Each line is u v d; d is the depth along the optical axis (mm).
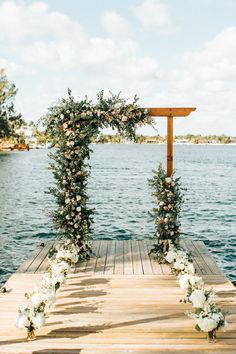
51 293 4859
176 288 6242
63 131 7465
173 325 5035
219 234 15078
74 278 6691
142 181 33875
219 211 19906
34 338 4719
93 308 5527
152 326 5004
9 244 13109
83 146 7551
